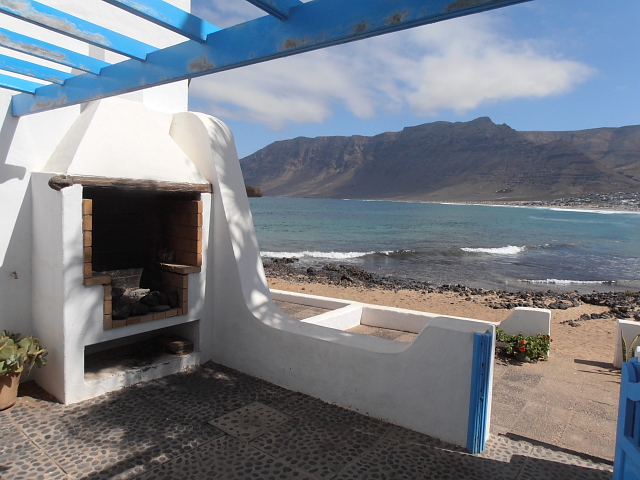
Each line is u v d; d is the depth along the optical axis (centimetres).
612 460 376
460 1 178
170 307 530
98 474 323
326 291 1728
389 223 7019
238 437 381
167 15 243
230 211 546
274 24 238
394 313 761
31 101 429
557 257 3167
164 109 627
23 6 240
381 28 201
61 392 436
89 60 338
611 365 681
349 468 340
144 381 497
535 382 586
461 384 374
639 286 2097
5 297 461
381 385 420
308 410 438
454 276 2314
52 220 433
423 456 361
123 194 539
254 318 518
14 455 345
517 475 341
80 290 435
